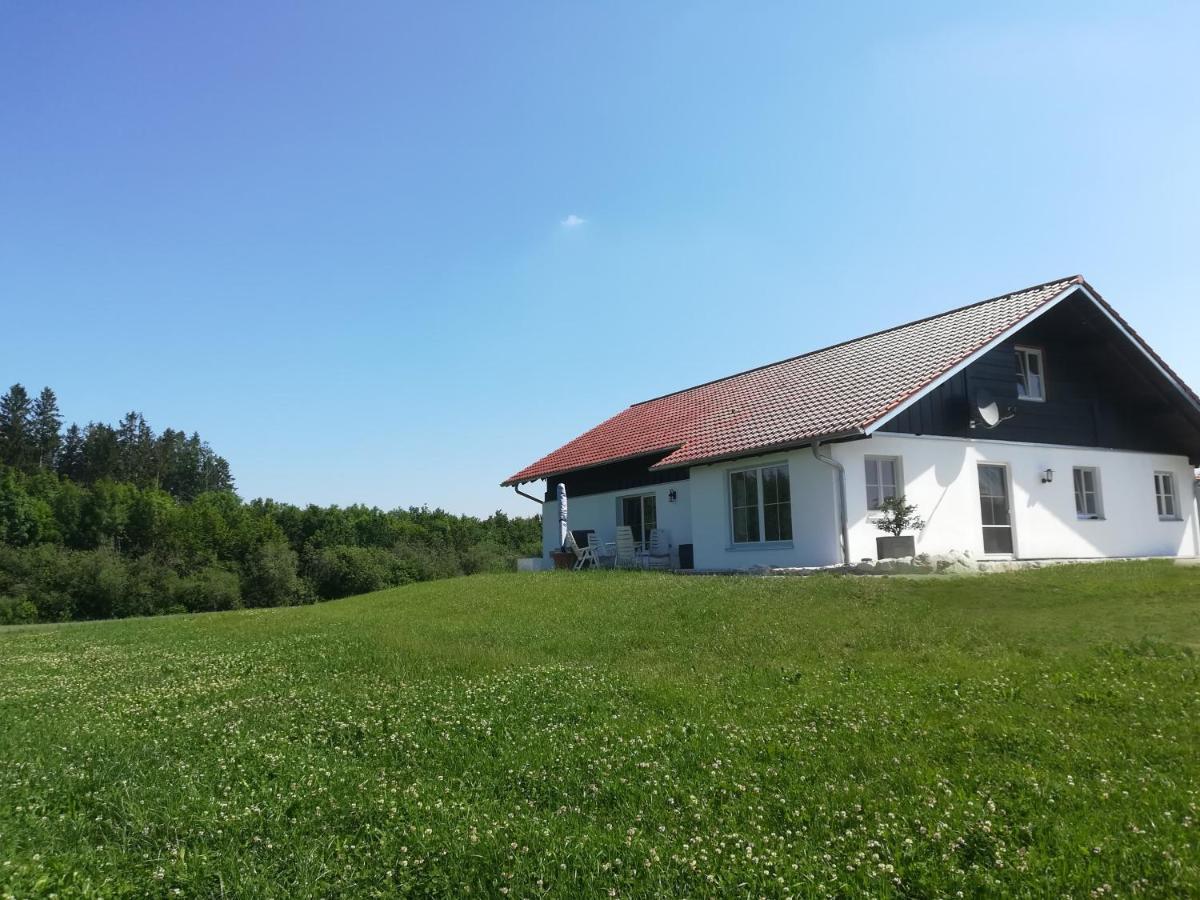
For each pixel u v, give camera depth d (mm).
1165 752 5562
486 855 4359
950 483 18156
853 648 9891
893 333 22531
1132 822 4445
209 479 104062
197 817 5055
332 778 5797
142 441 95125
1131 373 21000
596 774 5617
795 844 4375
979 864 4082
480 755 6258
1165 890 3750
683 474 22031
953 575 14523
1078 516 20234
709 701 7531
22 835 4848
